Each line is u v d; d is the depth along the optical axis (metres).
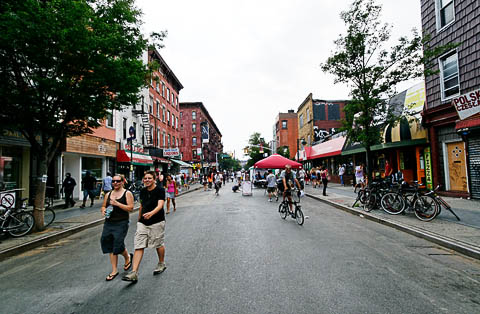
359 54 10.78
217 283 4.17
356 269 4.68
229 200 17.27
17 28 6.76
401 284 4.05
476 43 11.16
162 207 4.65
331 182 28.55
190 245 6.46
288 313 3.23
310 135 34.84
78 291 4.06
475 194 11.20
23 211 7.88
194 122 57.38
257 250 5.89
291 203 9.35
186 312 3.31
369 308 3.33
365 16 10.32
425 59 9.85
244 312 3.28
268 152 72.31
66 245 7.17
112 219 4.71
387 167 14.55
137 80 8.76
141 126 26.89
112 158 21.09
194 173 55.28
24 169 13.80
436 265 4.88
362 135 10.61
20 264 5.67
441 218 8.45
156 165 30.97
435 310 3.28
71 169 17.67
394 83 10.27
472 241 5.92
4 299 3.88
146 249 6.19
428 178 14.36
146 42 9.18
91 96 9.32
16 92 7.91
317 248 5.99
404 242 6.45
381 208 10.64
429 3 13.70
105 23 8.06
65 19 7.41
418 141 14.35
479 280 4.21
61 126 8.91
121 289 4.06
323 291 3.82
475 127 10.59
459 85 11.98
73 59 7.93
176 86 41.44
